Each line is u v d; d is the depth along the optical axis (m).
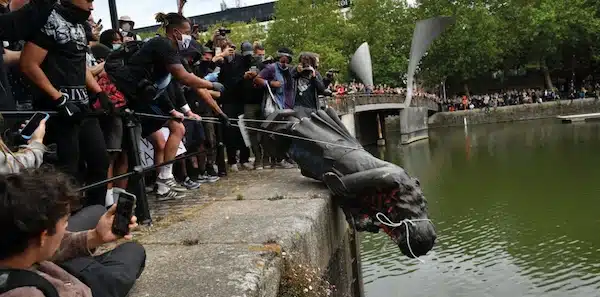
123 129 5.02
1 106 3.72
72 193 2.06
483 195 21.09
